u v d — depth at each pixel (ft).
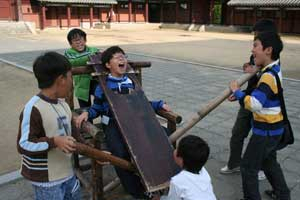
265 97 8.70
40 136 6.82
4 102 21.97
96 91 10.52
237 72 33.14
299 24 105.91
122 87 10.37
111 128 10.01
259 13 114.11
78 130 8.84
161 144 9.55
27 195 10.95
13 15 104.22
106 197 10.25
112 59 10.27
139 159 9.05
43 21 109.81
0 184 11.51
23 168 7.11
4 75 30.32
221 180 11.96
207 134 16.19
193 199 7.18
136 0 133.28
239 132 11.71
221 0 124.67
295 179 12.00
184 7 134.51
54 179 7.06
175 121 10.63
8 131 16.74
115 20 131.34
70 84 7.00
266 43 8.75
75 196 7.82
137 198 9.80
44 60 6.63
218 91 24.91
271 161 9.87
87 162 12.62
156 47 58.08
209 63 39.99
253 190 9.63
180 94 23.93
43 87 6.75
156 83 27.48
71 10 117.91
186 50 54.03
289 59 45.06
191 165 7.38
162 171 9.10
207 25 120.47
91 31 105.09
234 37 89.30
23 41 65.62
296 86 26.99
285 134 9.48
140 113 9.95
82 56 12.79
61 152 7.13
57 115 6.92
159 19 143.84
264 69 8.99
